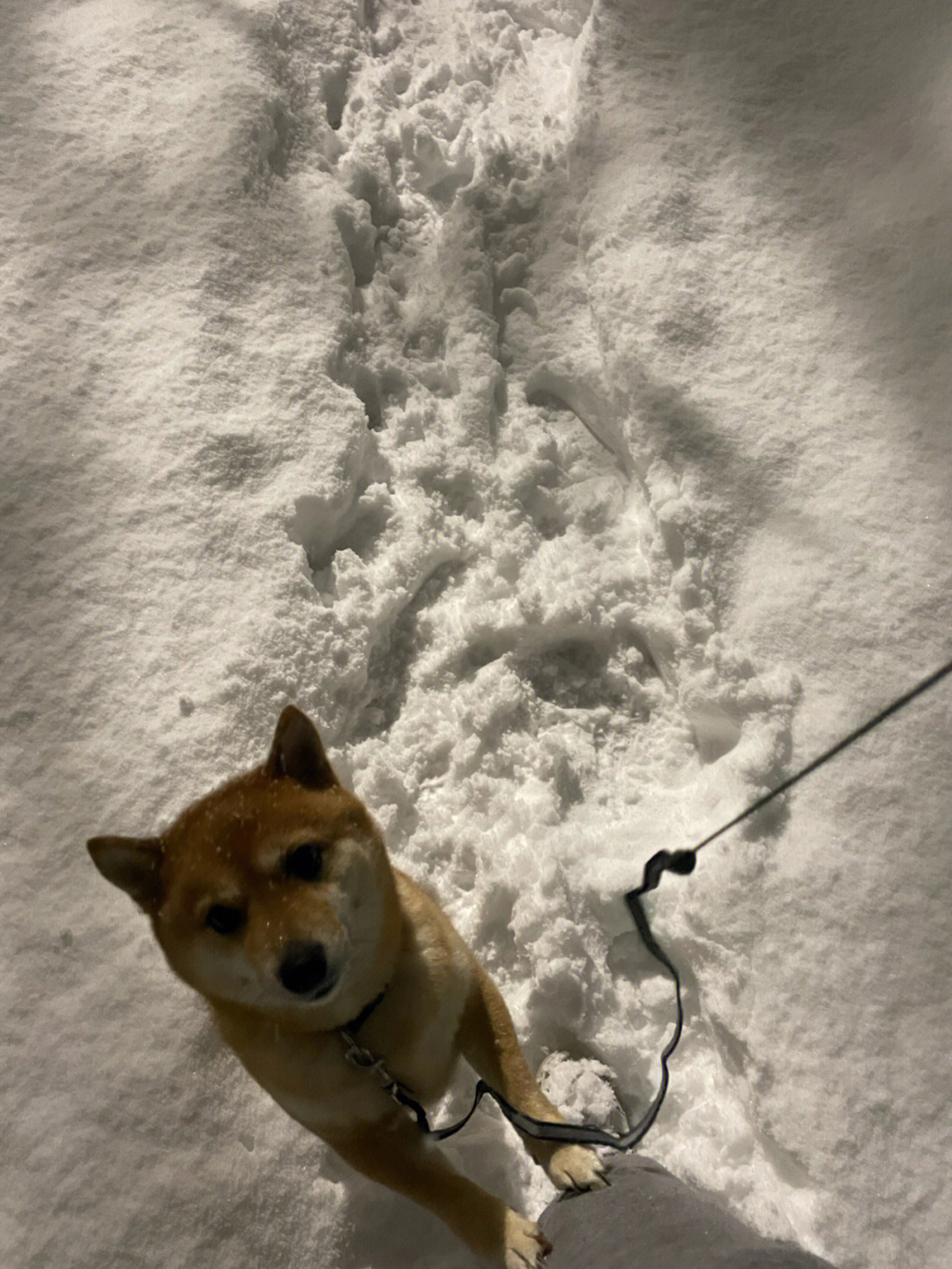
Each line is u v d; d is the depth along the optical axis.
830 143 1.37
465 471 1.22
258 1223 0.86
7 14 1.41
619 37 1.45
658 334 1.24
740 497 1.17
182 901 0.71
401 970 0.80
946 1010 0.92
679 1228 0.67
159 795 0.99
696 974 0.98
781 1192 0.90
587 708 1.14
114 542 1.10
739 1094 0.94
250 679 1.05
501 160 1.41
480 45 1.53
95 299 1.23
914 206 1.31
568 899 0.99
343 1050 0.78
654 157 1.36
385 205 1.41
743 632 1.11
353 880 0.73
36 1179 0.84
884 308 1.26
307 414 1.20
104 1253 0.82
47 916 0.94
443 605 1.18
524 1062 0.85
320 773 0.78
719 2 1.48
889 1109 0.89
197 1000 0.92
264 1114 0.90
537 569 1.18
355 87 1.47
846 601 1.10
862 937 0.95
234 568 1.10
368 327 1.31
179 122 1.35
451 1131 0.83
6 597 1.06
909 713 1.04
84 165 1.31
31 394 1.16
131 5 1.44
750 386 1.22
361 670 1.11
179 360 1.20
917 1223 0.86
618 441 1.26
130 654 1.05
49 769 1.00
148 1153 0.86
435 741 1.09
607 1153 0.87
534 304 1.34
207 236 1.28
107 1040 0.90
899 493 1.15
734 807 1.02
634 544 1.21
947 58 1.38
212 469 1.15
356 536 1.20
